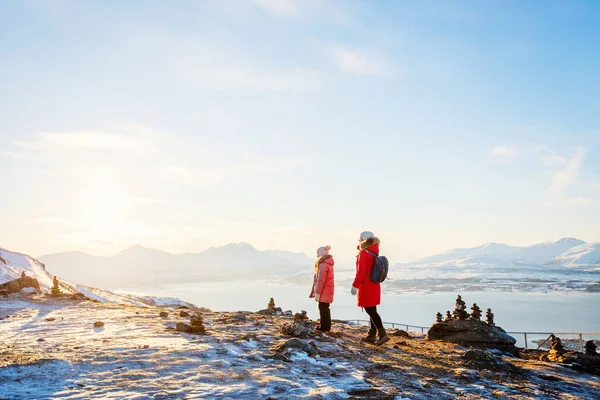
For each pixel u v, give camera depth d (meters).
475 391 5.53
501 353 9.90
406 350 8.58
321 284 10.13
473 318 10.92
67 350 6.47
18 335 8.21
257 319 12.59
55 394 4.24
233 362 6.02
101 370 5.28
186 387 4.68
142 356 6.13
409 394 5.00
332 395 4.66
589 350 9.55
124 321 10.62
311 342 7.82
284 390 4.74
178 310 16.31
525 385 6.13
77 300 18.55
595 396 5.91
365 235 9.19
